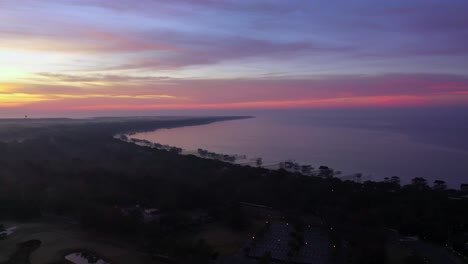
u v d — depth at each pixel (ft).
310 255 402.72
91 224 463.01
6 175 654.53
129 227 449.06
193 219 511.40
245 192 645.10
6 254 387.96
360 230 466.70
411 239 457.27
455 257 404.98
